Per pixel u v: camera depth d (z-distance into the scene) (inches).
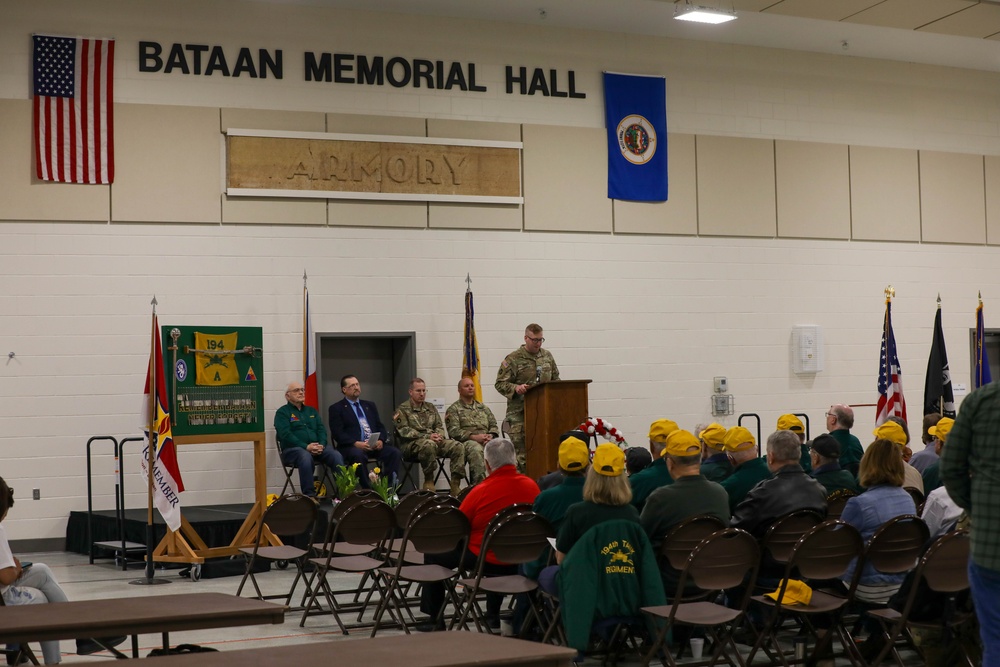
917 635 231.3
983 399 154.6
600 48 530.0
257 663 122.6
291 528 302.5
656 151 536.4
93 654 231.3
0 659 221.1
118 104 449.4
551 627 222.2
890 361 505.7
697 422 538.6
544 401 391.5
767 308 557.0
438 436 460.4
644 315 531.2
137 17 454.0
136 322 447.8
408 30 495.2
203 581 358.0
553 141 517.3
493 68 509.7
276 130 470.0
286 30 474.9
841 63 582.2
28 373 434.3
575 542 216.4
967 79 614.9
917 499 273.4
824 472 280.8
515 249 508.7
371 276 483.5
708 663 225.9
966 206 608.1
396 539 306.5
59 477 435.8
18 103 436.5
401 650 130.5
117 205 447.5
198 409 367.2
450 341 495.5
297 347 470.3
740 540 210.2
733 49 557.3
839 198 576.4
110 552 411.2
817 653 225.9
